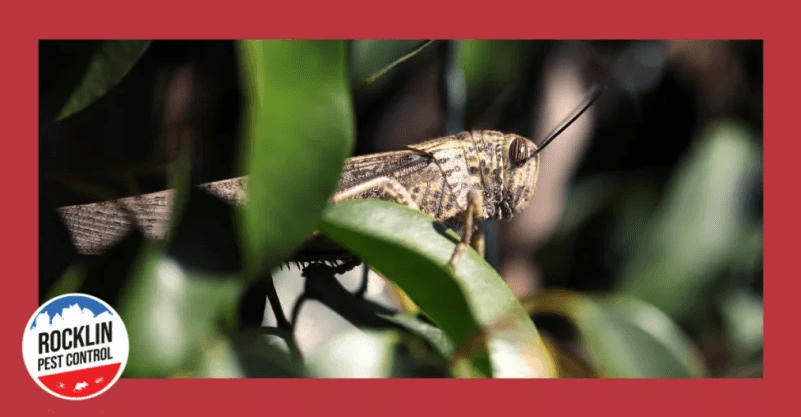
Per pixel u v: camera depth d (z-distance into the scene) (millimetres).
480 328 308
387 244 311
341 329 334
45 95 319
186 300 252
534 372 306
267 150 249
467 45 364
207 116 357
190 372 270
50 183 340
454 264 310
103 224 340
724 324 380
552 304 308
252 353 289
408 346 306
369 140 386
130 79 353
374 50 352
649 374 305
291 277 344
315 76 249
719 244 387
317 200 250
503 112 380
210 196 273
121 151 352
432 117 385
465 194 350
